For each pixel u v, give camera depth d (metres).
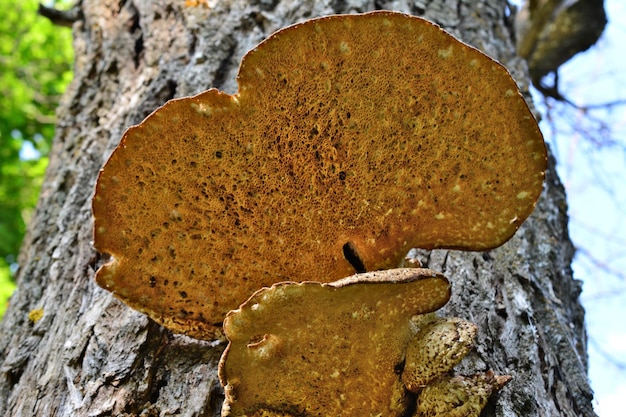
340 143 1.01
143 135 1.00
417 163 1.02
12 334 1.23
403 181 1.03
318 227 1.03
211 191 1.01
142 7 1.65
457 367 1.07
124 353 1.10
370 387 1.00
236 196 1.02
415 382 1.00
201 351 1.10
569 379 1.15
